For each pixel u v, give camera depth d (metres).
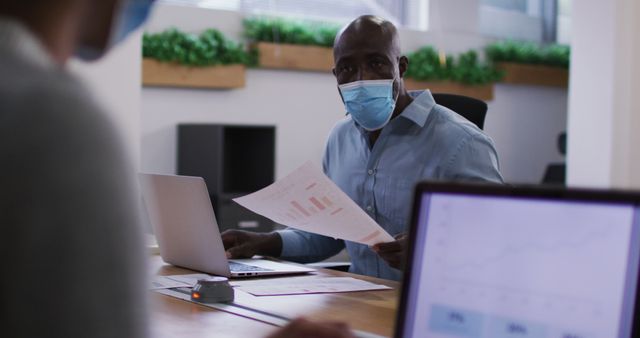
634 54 5.11
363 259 2.53
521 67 6.46
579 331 0.92
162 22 5.11
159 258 2.44
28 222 0.58
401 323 1.03
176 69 5.00
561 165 5.71
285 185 1.92
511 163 6.61
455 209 1.02
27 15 0.65
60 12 0.66
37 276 0.59
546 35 6.89
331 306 1.71
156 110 5.06
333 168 2.72
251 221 4.77
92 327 0.61
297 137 5.58
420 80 6.01
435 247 1.02
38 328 0.59
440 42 6.23
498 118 6.51
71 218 0.59
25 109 0.59
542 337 0.94
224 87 5.20
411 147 2.49
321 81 5.66
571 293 0.93
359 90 2.38
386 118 2.44
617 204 0.92
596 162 5.15
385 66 2.38
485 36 6.47
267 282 2.01
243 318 1.59
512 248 0.97
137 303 0.64
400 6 6.22
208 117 5.24
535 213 0.97
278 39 5.41
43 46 0.65
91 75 3.07
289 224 2.07
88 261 0.60
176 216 2.14
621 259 0.91
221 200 4.68
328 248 2.62
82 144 0.60
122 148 0.63
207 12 5.28
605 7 5.10
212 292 1.74
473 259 1.00
